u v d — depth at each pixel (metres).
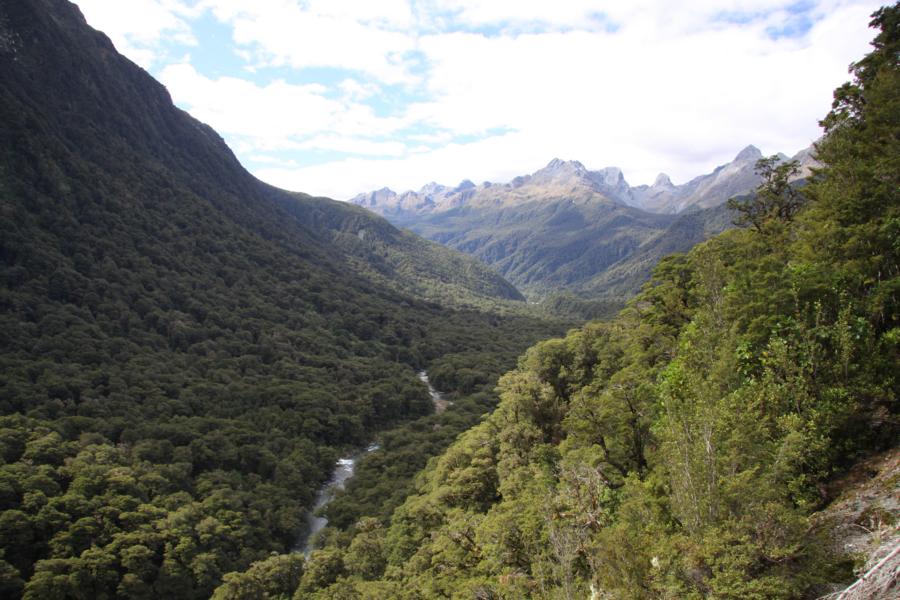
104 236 128.25
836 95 36.59
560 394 57.44
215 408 90.12
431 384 136.00
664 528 18.69
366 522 61.03
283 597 49.97
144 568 49.78
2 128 122.38
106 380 85.88
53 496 55.12
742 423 17.48
